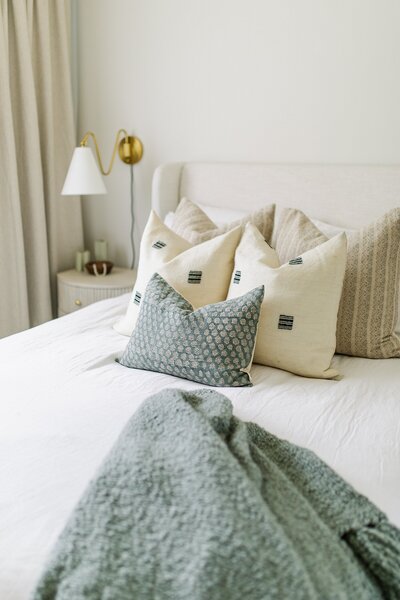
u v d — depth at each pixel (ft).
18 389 4.50
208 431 3.11
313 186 7.49
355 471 3.51
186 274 5.69
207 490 2.72
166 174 8.54
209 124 8.61
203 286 5.65
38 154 8.70
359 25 7.13
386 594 2.69
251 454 3.26
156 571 2.48
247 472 2.96
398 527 3.09
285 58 7.75
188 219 6.92
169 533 2.61
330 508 2.99
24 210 8.91
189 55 8.52
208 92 8.50
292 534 2.66
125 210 9.82
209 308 4.87
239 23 7.99
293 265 5.29
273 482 3.02
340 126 7.55
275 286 5.20
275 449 3.47
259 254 5.58
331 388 4.75
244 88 8.18
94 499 2.81
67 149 9.41
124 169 9.61
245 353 4.79
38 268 9.07
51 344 5.66
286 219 6.21
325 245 5.32
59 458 3.49
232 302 4.88
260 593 2.34
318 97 7.63
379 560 2.69
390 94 7.13
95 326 6.34
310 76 7.62
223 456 2.91
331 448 3.75
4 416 4.04
